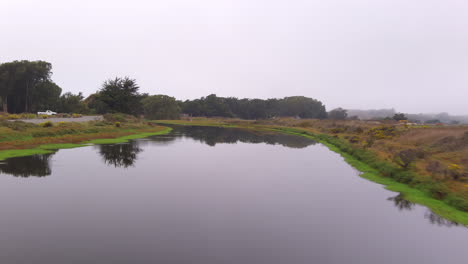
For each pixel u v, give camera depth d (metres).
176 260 7.43
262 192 14.08
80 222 9.77
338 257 7.88
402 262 7.67
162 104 115.75
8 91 74.88
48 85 84.06
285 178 17.14
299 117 180.38
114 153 24.47
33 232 8.89
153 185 14.77
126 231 9.16
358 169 20.05
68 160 20.55
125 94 65.81
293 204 12.37
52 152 23.58
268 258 7.69
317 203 12.53
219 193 13.74
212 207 11.74
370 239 9.06
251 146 33.62
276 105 174.38
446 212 11.43
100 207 11.30
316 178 17.20
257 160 23.52
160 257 7.57
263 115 165.25
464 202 11.62
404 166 17.22
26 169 17.31
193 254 7.78
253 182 16.03
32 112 85.38
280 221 10.41
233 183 15.70
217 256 7.72
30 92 80.94
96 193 13.09
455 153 21.14
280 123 89.12
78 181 15.09
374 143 29.31
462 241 8.98
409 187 15.13
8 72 73.12
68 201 11.91
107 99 63.75
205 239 8.78
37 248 7.86
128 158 22.45
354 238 9.12
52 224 9.54
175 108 118.81
